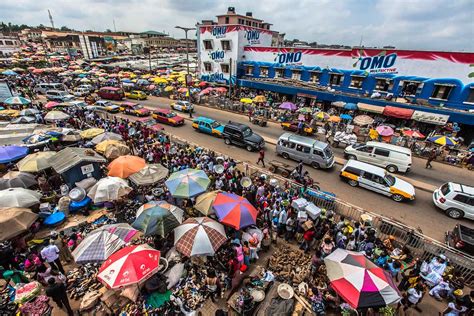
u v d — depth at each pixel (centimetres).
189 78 3095
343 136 2234
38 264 827
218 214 976
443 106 2428
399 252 998
